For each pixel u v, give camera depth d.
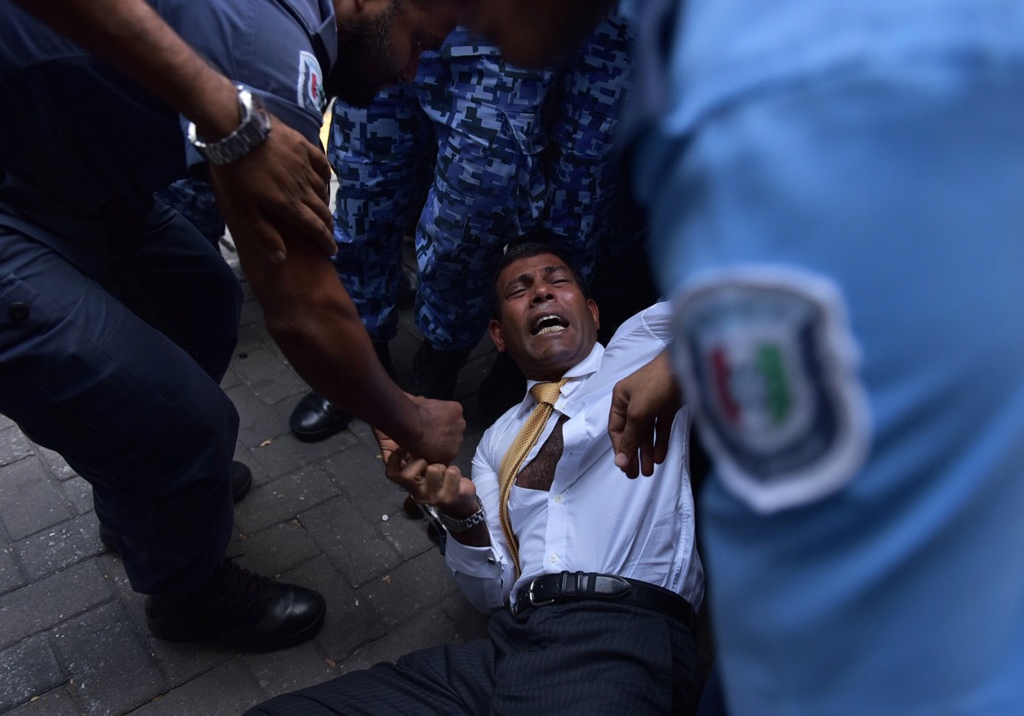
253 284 1.22
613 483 1.76
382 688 1.59
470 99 2.02
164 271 1.85
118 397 1.49
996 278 0.41
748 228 0.44
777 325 0.43
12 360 1.42
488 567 1.80
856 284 0.42
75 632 2.01
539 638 1.60
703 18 0.47
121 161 1.46
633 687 1.49
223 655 1.97
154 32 0.98
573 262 2.48
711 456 0.51
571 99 2.15
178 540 1.70
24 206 1.43
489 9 0.68
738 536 0.50
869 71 0.41
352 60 1.42
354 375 1.29
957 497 0.43
